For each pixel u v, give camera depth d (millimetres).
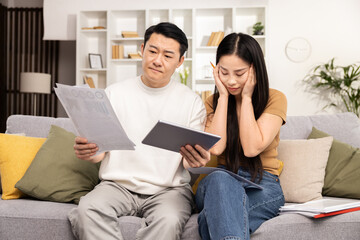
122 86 1788
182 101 1762
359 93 4922
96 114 1324
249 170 1635
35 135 2078
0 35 6312
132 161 1660
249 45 1632
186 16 5410
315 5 5367
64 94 1273
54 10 5535
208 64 5336
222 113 1678
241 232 1176
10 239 1500
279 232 1406
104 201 1450
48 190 1728
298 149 1968
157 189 1628
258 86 1668
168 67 1659
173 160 1657
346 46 5332
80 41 5270
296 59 5359
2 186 1804
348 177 1884
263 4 5305
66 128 2111
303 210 1440
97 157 1602
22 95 6402
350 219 1403
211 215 1211
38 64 6387
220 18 5391
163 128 1211
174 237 1339
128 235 1439
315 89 5340
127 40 5410
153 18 5453
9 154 1839
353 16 5328
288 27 5391
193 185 1919
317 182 1880
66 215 1501
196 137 1271
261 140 1569
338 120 2201
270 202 1520
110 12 5219
